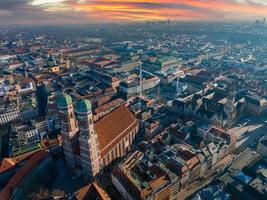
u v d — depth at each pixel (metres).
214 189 181.00
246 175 195.38
